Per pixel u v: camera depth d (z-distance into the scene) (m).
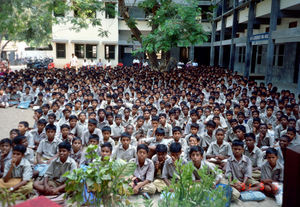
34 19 14.26
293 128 5.66
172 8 10.88
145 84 11.76
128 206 2.90
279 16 12.08
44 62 27.89
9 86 10.95
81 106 8.48
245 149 5.20
